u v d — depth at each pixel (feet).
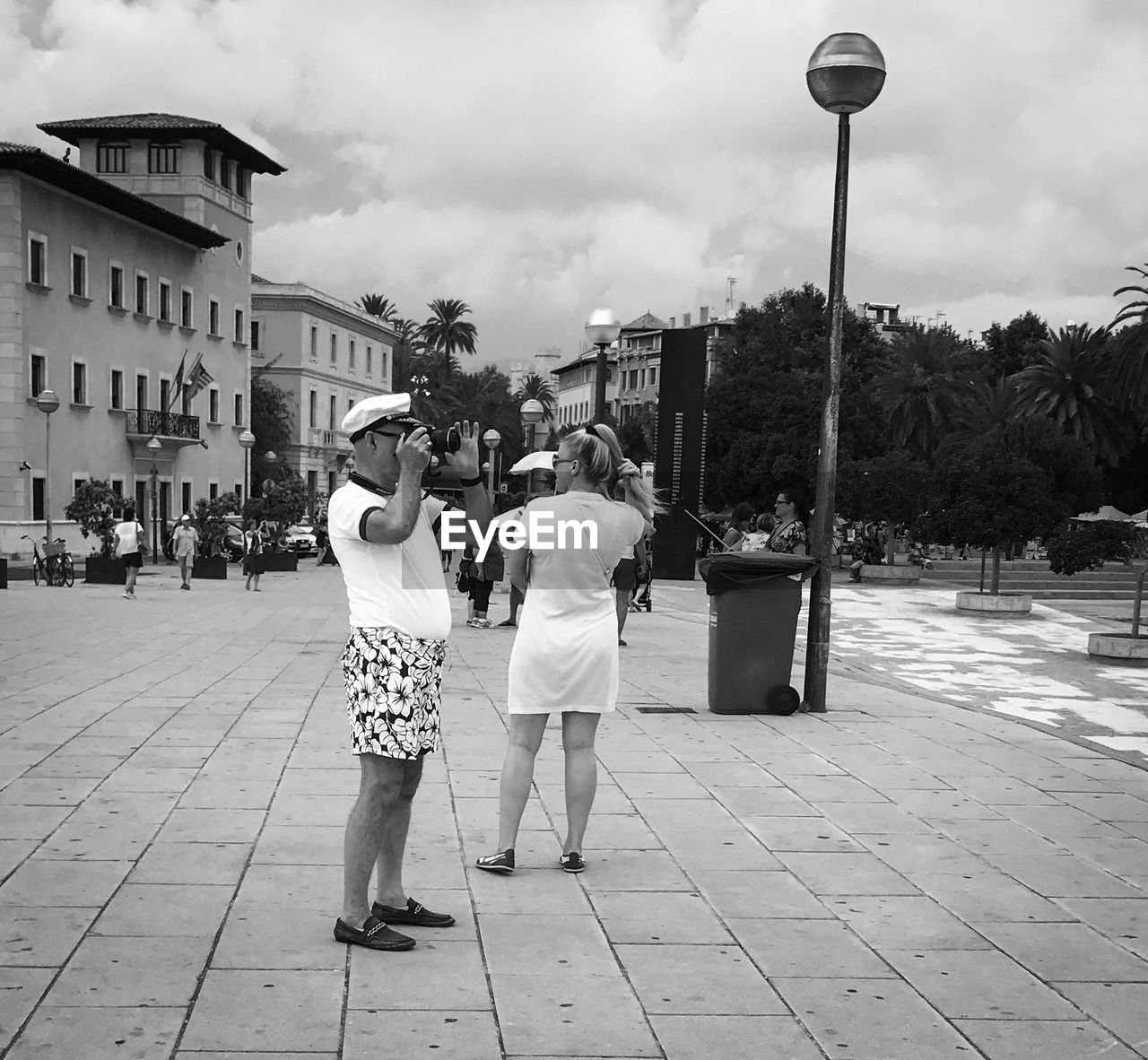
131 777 23.06
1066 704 41.91
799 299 193.88
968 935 15.34
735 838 19.90
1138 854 19.40
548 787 23.17
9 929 14.53
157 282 166.09
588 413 413.59
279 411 226.17
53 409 110.73
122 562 105.09
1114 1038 12.29
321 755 25.41
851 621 75.15
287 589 99.71
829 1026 12.42
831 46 31.71
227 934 14.56
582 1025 12.26
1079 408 176.45
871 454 175.63
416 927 15.10
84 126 177.37
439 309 336.90
